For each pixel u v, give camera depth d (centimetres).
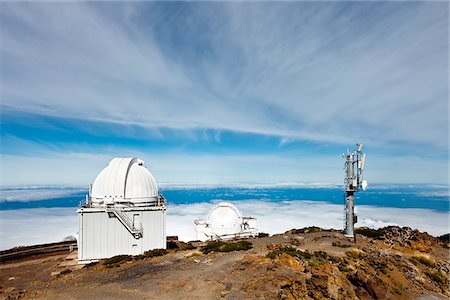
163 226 2430
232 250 2012
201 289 1256
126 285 1383
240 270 1467
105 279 1521
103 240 2319
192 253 1978
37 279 1955
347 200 2545
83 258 2294
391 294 1335
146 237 2384
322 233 2716
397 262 1772
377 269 1627
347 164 2539
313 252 1852
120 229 2348
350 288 1331
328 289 1244
